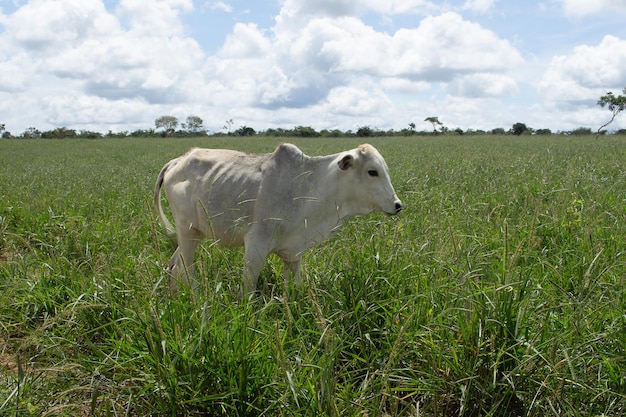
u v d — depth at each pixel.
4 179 15.52
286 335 3.52
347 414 2.98
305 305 4.17
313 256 5.40
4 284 5.00
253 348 3.29
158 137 64.31
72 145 45.03
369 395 3.33
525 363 3.13
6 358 4.14
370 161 5.01
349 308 4.07
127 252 6.36
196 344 3.22
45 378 3.49
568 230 6.05
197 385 3.13
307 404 2.90
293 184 5.05
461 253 4.32
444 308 3.73
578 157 15.72
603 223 5.99
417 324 3.62
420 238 5.52
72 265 5.09
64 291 4.83
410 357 3.61
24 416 3.07
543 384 2.95
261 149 30.09
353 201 5.16
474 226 6.59
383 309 3.99
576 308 3.59
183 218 5.61
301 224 5.06
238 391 3.04
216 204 5.28
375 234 5.30
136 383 3.36
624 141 28.61
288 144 5.22
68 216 7.98
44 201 9.07
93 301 4.21
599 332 3.55
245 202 5.09
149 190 11.75
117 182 13.73
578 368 3.29
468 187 10.50
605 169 11.91
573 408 3.04
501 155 19.09
